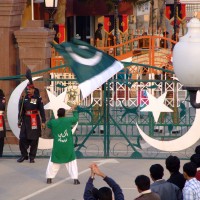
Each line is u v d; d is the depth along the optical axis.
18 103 34.62
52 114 34.97
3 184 30.61
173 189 21.94
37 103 33.62
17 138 35.84
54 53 40.66
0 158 34.81
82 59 24.31
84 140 34.69
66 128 30.33
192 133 34.06
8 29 37.69
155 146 34.22
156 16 64.31
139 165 33.44
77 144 34.62
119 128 34.59
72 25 67.12
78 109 34.81
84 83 23.69
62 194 29.11
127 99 37.84
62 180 31.19
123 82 35.09
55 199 28.44
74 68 24.12
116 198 20.48
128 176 31.62
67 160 30.41
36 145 33.84
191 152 36.00
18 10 38.03
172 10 62.81
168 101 36.12
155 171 22.03
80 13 64.94
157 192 21.75
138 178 20.38
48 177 30.69
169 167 23.12
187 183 21.80
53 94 34.62
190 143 34.06
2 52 37.88
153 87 34.69
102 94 35.28
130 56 42.94
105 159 34.53
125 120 36.59
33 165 33.59
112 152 35.62
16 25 38.19
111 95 39.25
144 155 35.34
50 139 34.47
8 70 37.91
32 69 37.06
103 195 19.52
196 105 18.95
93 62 24.28
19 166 33.44
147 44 50.53
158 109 34.34
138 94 37.53
